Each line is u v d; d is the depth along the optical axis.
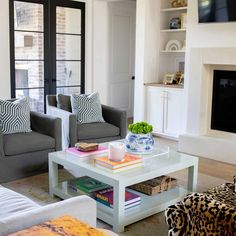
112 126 4.86
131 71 8.27
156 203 3.21
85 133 4.55
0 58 5.81
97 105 4.95
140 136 3.52
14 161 3.95
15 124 4.15
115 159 3.10
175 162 3.33
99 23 7.09
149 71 6.42
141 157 3.37
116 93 8.02
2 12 5.73
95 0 6.96
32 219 1.63
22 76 6.16
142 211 3.05
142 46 6.29
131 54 8.19
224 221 1.73
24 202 2.21
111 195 3.14
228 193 2.61
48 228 1.44
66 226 1.47
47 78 6.49
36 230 1.43
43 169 4.22
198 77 5.25
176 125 5.99
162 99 6.13
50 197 3.54
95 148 3.54
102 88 7.36
